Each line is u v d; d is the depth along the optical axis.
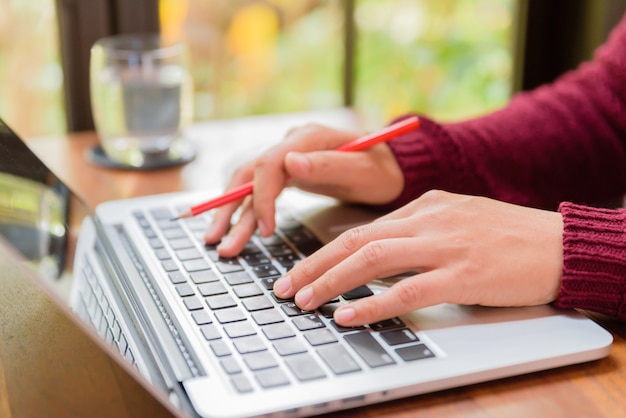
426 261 0.51
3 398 0.47
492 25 1.24
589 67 0.85
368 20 1.20
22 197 0.45
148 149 0.88
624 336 0.52
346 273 0.51
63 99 1.02
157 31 1.03
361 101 1.25
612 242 0.52
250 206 0.65
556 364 0.47
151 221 0.67
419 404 0.44
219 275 0.57
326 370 0.44
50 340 0.53
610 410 0.43
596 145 0.80
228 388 0.42
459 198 0.57
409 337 0.48
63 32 0.98
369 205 0.72
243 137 0.98
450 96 1.30
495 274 0.51
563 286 0.51
